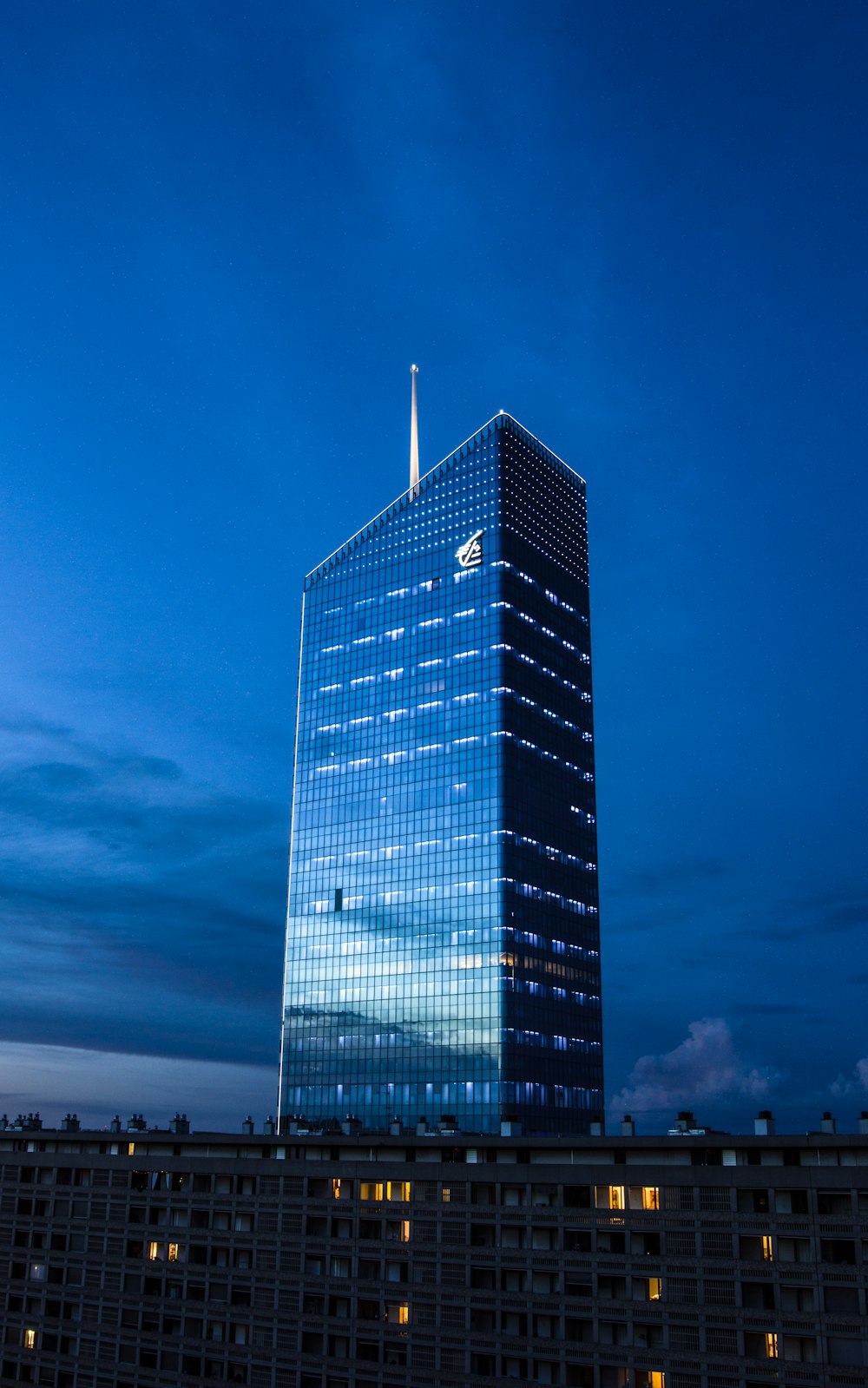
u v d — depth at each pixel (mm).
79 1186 135250
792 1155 95062
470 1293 105562
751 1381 90625
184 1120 142500
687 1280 95000
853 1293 88250
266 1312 117500
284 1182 120312
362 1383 109750
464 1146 111562
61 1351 130625
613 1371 96938
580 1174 102438
